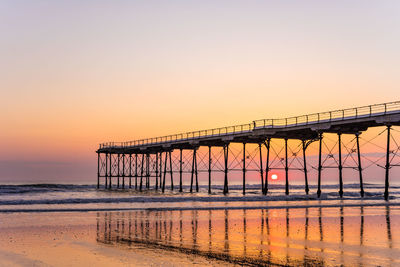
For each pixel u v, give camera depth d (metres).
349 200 47.38
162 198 45.84
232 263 15.70
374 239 20.86
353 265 15.48
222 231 23.42
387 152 43.75
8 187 91.25
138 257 16.67
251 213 33.09
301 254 17.28
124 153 95.62
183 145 76.75
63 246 18.92
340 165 51.81
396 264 15.69
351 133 51.62
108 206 37.84
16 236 21.52
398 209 37.09
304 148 57.62
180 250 18.00
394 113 40.16
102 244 19.38
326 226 25.55
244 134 56.59
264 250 18.09
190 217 30.03
